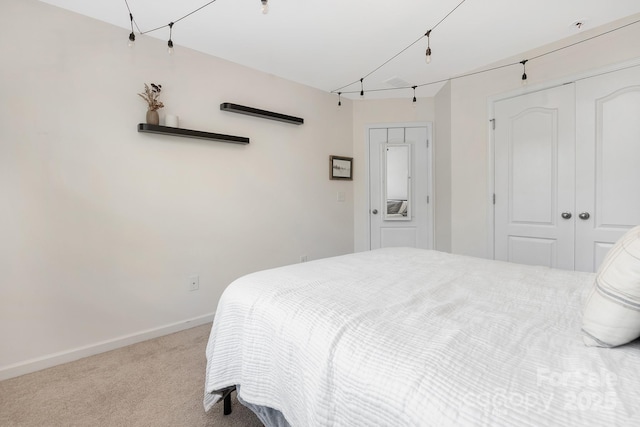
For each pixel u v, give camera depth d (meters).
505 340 0.82
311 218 3.39
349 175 3.72
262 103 2.94
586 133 2.33
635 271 0.73
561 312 1.01
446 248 3.34
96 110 2.06
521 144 2.68
